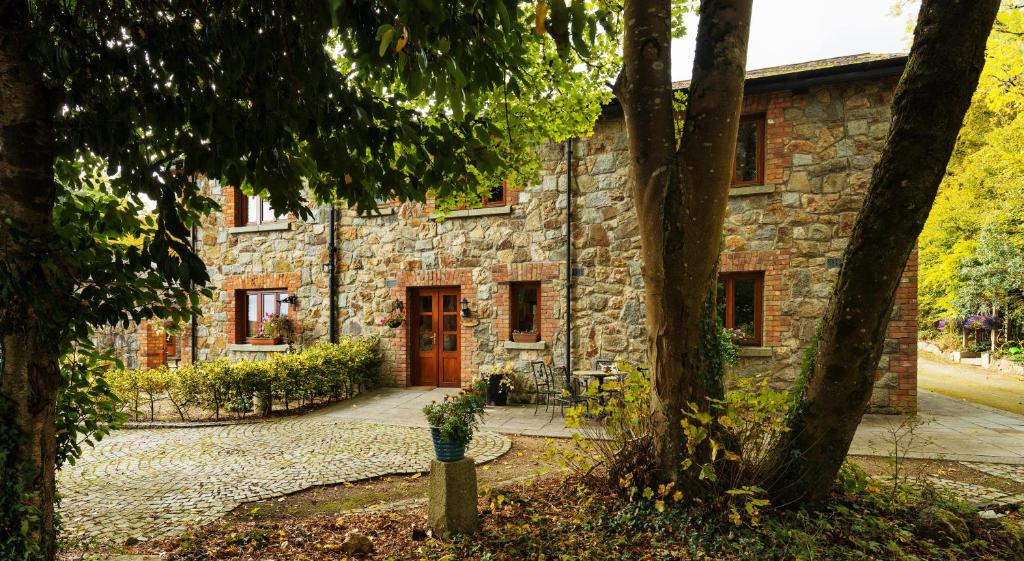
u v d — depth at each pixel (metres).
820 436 3.25
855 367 3.11
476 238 9.18
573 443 6.05
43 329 2.23
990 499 3.91
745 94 7.60
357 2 1.99
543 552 3.09
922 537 3.15
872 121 7.23
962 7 2.61
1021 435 6.13
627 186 8.26
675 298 3.31
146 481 4.89
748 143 7.94
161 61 2.58
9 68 2.18
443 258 9.39
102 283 2.42
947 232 14.91
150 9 2.42
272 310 10.70
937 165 2.76
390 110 2.88
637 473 3.63
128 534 3.66
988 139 11.90
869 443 5.77
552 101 5.09
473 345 9.17
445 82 2.12
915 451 5.45
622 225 8.27
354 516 3.90
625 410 3.80
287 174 3.09
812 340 3.50
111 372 7.60
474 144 3.10
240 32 2.31
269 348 10.23
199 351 10.95
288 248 10.40
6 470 2.26
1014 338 13.38
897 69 6.84
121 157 2.73
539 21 1.86
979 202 12.98
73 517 3.99
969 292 13.77
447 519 3.37
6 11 2.16
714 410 3.41
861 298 3.01
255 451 5.95
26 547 2.28
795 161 7.51
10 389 2.28
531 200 8.84
